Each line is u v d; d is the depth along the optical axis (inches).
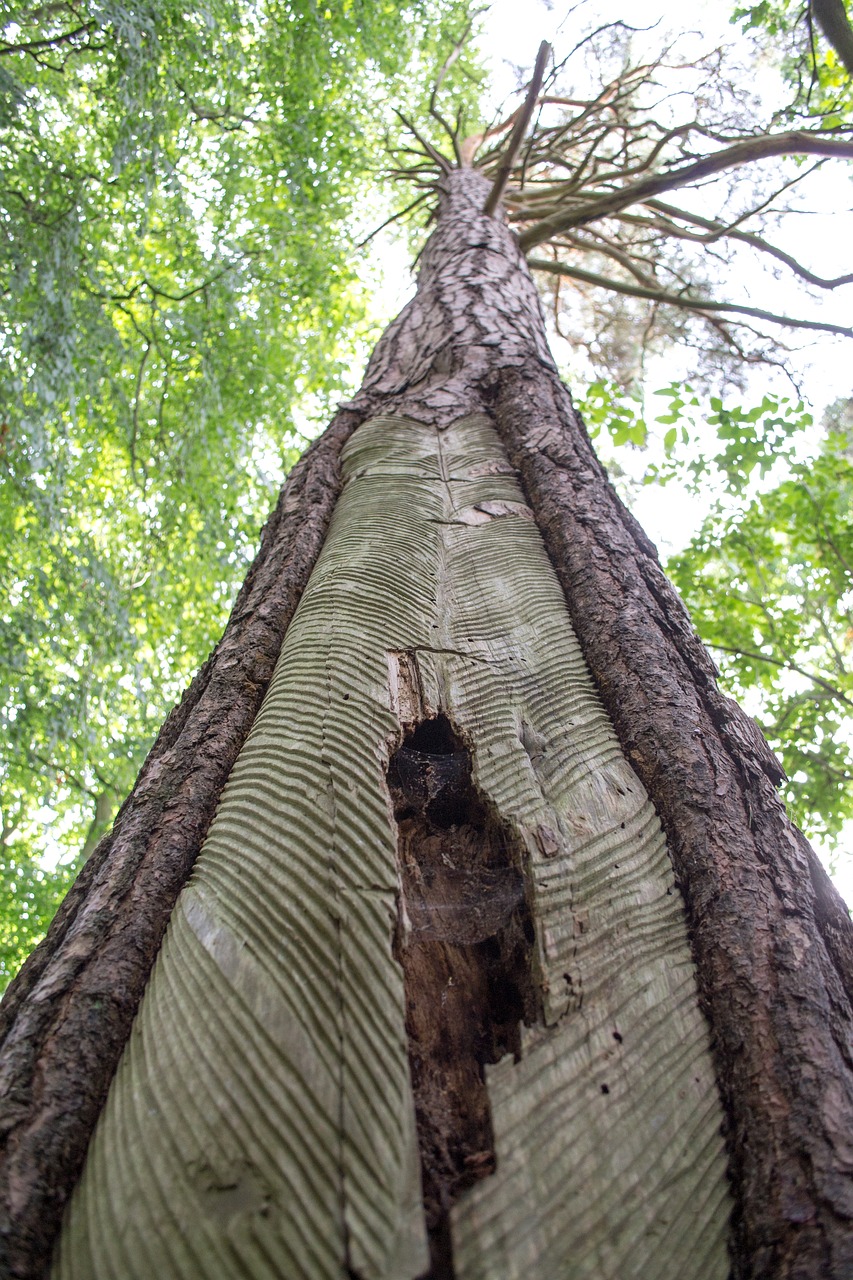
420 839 44.9
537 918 37.1
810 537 237.6
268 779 43.9
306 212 271.9
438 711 48.3
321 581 59.6
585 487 72.2
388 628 53.2
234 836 41.8
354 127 275.3
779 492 242.8
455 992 37.7
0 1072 33.3
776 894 41.1
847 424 247.9
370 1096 29.3
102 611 239.3
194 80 228.5
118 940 38.5
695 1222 29.0
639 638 55.4
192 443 277.1
